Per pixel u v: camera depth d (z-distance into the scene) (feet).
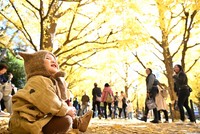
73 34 42.55
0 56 43.93
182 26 50.57
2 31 42.01
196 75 67.67
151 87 29.45
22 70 58.95
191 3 37.65
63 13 35.83
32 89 9.70
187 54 61.67
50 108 9.43
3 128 15.26
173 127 22.11
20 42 42.47
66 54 42.16
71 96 12.07
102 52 47.52
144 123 28.73
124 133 17.48
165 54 52.03
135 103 122.62
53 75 10.32
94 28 36.68
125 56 50.29
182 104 27.32
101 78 77.56
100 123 28.71
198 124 25.64
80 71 67.21
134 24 36.24
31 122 9.45
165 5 39.93
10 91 27.20
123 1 32.30
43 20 31.78
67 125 9.84
